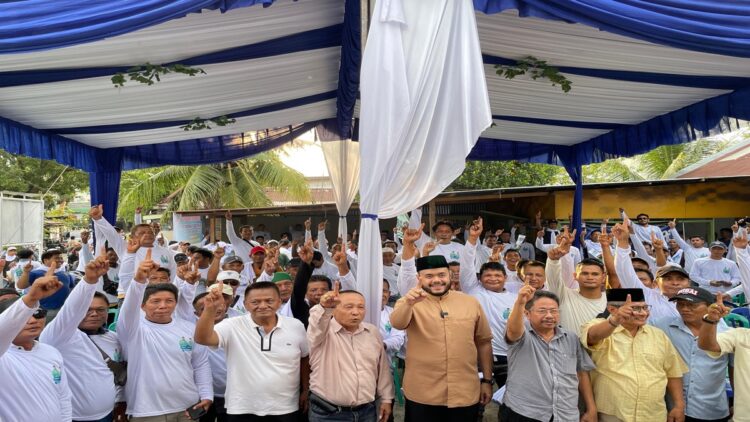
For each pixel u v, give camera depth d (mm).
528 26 4422
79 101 5508
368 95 3184
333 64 6121
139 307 3188
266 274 4805
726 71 4977
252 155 9180
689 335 3287
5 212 13273
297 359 3150
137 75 4754
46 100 5352
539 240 9742
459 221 14805
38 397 2598
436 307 3135
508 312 4508
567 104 6520
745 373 3037
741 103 5387
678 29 3225
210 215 14844
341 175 9727
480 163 17078
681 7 3244
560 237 3723
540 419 2992
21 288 5633
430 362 3035
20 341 2611
